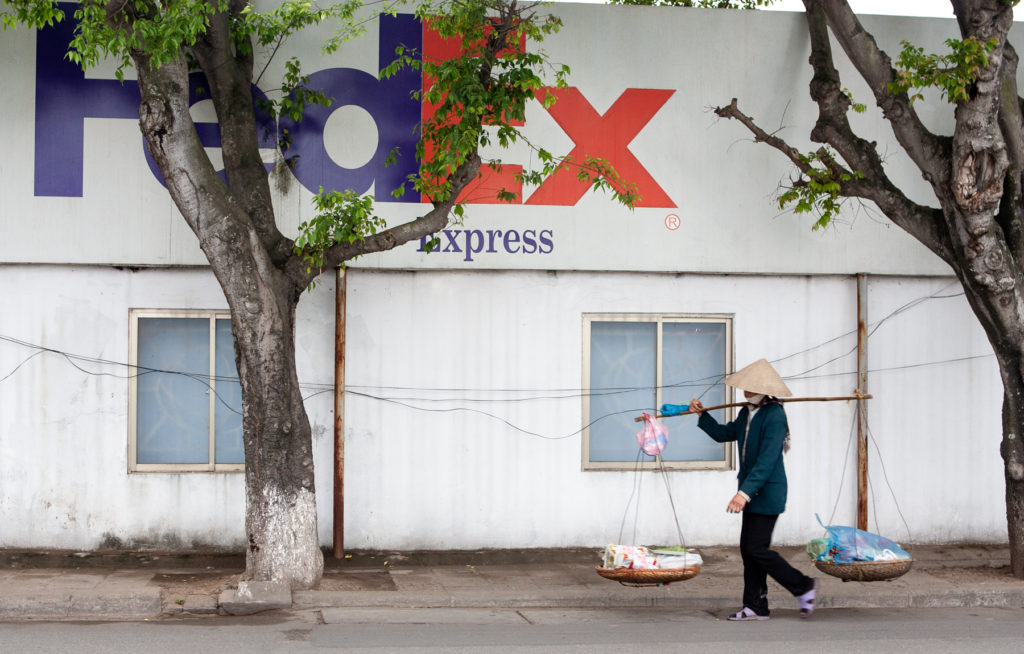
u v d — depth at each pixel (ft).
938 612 27.20
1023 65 35.58
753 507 25.03
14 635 22.86
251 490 28.09
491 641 22.53
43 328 31.86
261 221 29.14
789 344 34.91
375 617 25.70
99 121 31.81
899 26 35.17
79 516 31.89
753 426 25.11
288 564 27.99
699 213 34.24
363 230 28.40
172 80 27.09
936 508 35.32
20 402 31.73
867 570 24.89
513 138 29.12
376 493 32.99
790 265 34.58
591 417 34.24
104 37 25.21
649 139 34.01
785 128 34.63
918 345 35.40
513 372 33.63
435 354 33.32
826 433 34.91
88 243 31.76
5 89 31.53
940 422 35.42
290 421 28.25
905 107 29.99
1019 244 30.68
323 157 32.81
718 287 34.65
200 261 32.30
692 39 34.24
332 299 32.94
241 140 29.99
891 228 34.99
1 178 31.48
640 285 34.30
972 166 28.55
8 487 31.63
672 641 22.62
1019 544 30.32
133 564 31.37
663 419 34.53
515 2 28.84
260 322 27.76
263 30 31.04
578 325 33.96
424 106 33.09
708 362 34.86
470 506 33.40
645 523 34.24
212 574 30.35
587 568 32.09
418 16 29.71
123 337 32.17
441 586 28.96
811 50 33.45
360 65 32.94
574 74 33.71
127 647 21.53
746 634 23.48
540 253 33.53
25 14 26.61
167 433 32.55
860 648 21.99
